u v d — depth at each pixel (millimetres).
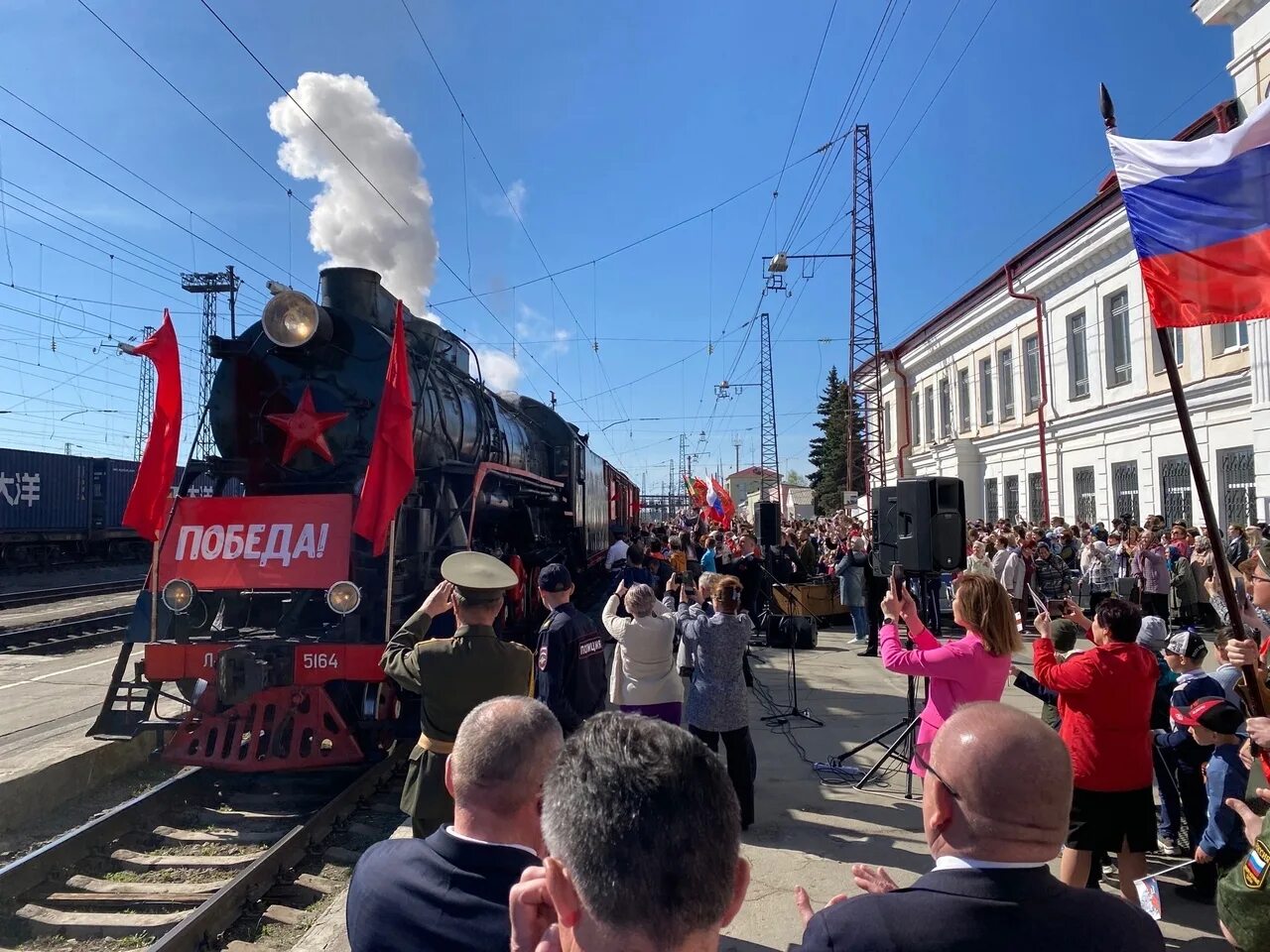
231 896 3936
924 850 4465
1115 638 3363
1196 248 3305
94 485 24109
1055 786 1562
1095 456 18250
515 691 3246
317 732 5430
